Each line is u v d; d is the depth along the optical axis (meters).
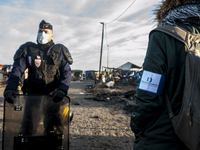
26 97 1.63
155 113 0.96
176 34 0.95
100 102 7.75
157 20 1.27
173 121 0.92
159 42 1.00
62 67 1.99
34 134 1.61
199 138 0.81
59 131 1.67
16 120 1.60
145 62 1.04
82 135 3.41
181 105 0.91
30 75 1.94
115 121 4.50
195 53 0.89
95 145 2.92
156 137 0.95
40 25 1.99
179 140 0.92
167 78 0.96
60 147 1.66
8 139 1.58
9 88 1.63
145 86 0.97
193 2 1.01
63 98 1.70
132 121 1.06
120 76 22.58
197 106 0.82
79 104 7.05
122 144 2.99
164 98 0.99
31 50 1.91
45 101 1.66
